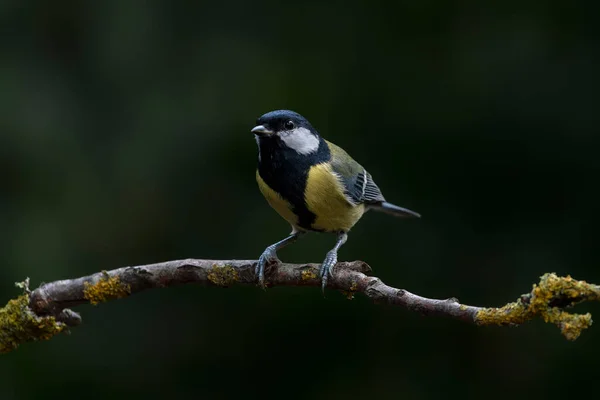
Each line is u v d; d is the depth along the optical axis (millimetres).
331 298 11070
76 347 10812
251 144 11766
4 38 11734
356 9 12195
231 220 11648
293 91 12008
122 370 10898
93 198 11344
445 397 10703
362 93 12039
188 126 11789
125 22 12008
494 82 11609
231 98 11922
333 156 8469
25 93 11406
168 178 11656
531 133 11508
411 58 11969
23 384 10469
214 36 12250
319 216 8148
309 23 12305
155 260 11430
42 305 6449
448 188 11766
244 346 11086
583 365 10391
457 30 11859
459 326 10875
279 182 7945
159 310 11172
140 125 11781
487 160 11680
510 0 11672
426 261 11516
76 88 11789
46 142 11266
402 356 10922
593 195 11273
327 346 11016
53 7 11844
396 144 11922
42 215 11055
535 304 4688
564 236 11305
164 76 12023
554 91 11430
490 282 11391
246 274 6402
